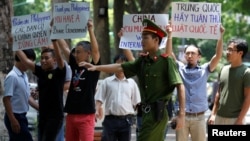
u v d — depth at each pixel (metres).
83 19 12.13
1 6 13.91
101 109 13.67
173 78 9.94
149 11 28.33
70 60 12.06
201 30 12.43
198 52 12.73
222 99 11.70
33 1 46.84
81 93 11.82
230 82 11.56
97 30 30.05
